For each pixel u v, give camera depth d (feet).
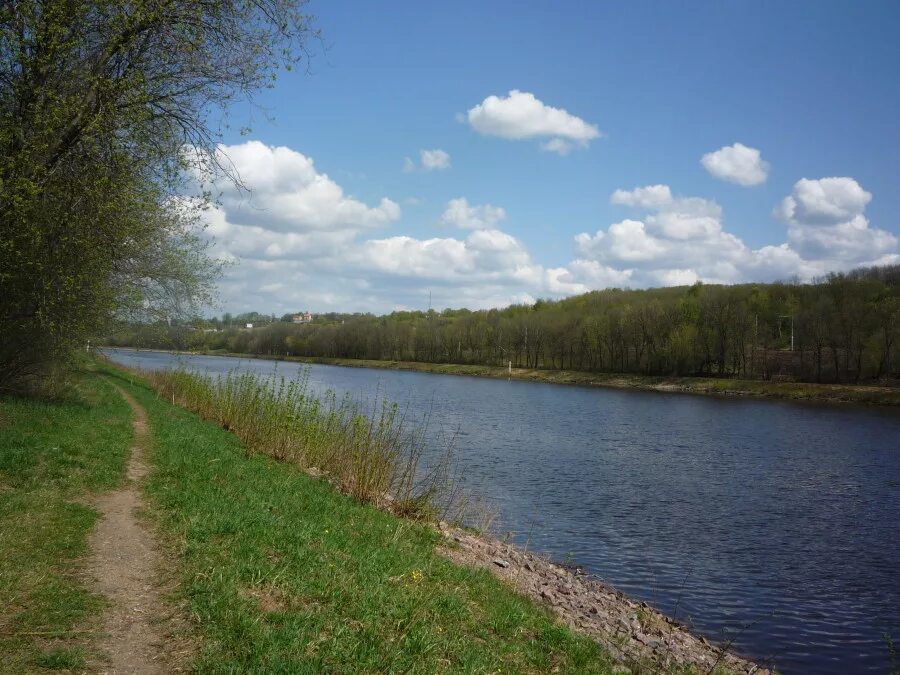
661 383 297.74
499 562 45.85
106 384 116.57
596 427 151.74
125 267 67.72
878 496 85.81
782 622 45.85
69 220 47.16
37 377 69.77
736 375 296.30
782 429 156.66
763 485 91.81
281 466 56.54
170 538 28.45
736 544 63.57
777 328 305.32
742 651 40.93
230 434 73.92
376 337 455.63
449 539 46.55
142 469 45.09
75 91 42.50
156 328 87.51
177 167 47.09
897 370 247.70
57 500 32.73
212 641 19.12
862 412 199.31
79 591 21.89
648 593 50.06
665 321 316.40
